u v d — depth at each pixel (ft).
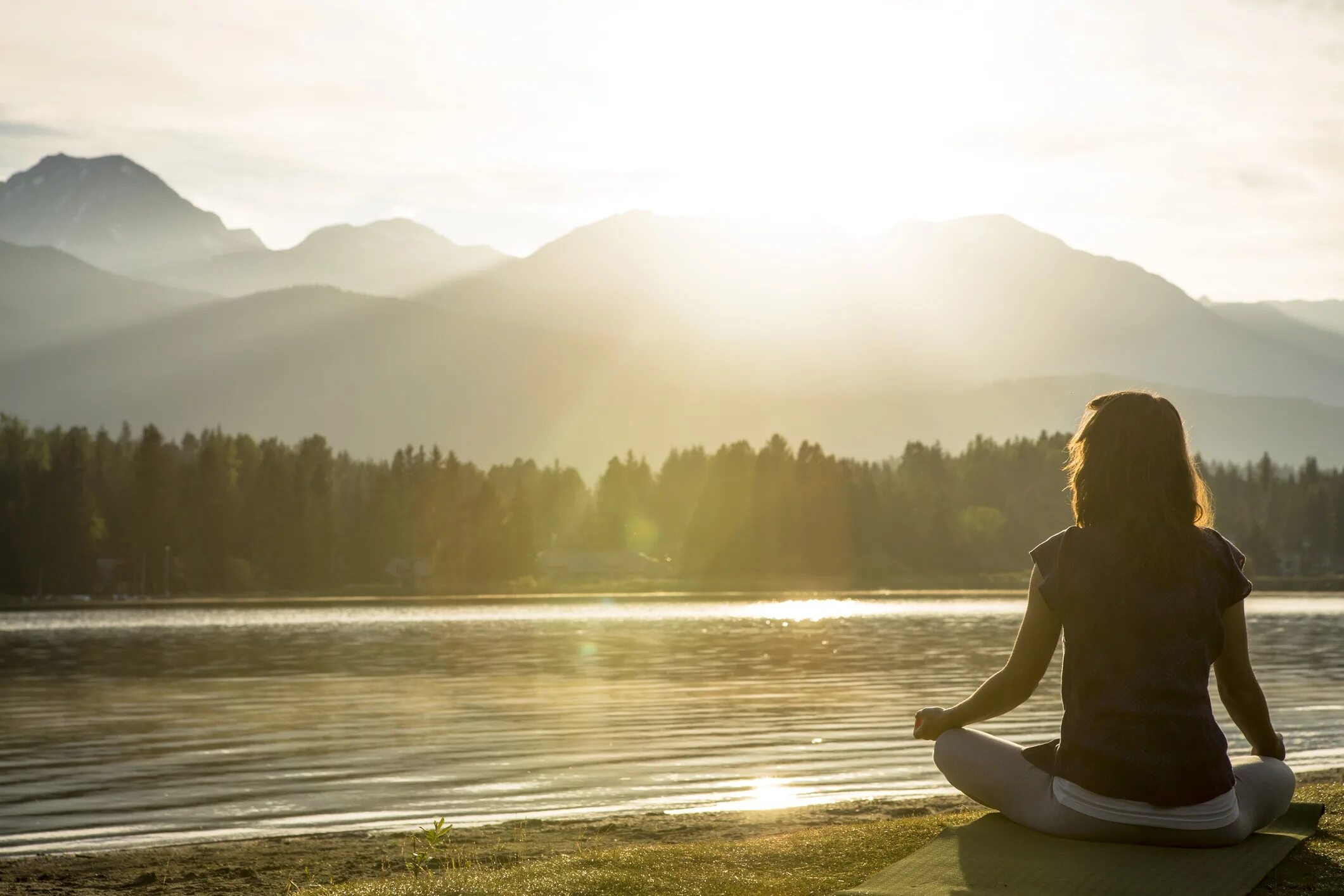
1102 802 15.88
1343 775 47.55
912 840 21.02
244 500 491.31
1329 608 322.75
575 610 333.62
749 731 69.82
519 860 34.22
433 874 20.52
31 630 242.17
